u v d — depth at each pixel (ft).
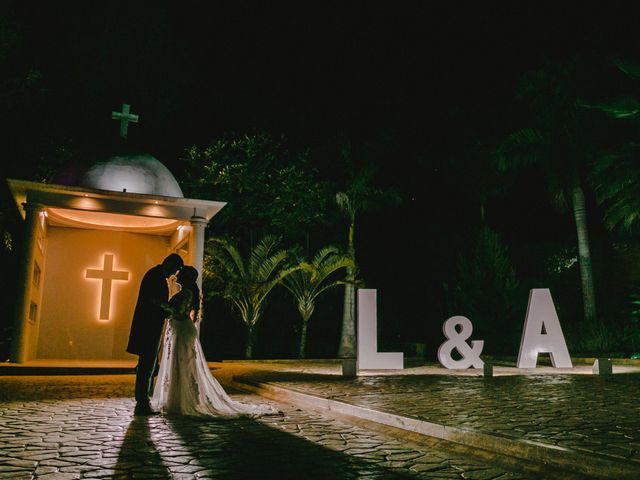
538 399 25.96
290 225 77.61
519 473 14.64
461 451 16.93
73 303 57.93
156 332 23.84
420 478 14.11
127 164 52.90
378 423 21.39
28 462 15.12
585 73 74.79
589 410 22.26
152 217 51.83
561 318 78.18
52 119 66.90
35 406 25.64
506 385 33.14
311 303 74.49
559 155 77.61
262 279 69.41
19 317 46.19
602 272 80.18
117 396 29.84
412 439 18.93
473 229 90.74
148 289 24.13
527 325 48.96
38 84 60.70
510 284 78.02
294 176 76.84
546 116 77.36
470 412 21.59
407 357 74.84
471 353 47.85
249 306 70.18
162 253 62.54
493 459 15.88
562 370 47.29
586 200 84.38
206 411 23.15
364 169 80.79
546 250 84.99
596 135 74.33
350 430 20.62
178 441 18.07
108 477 13.79
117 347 58.70
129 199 50.65
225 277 70.03
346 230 89.20
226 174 72.74
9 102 59.77
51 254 57.98
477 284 78.28
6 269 67.00
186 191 74.69
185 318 24.31
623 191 67.05
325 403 25.48
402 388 31.09
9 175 62.44
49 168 64.69
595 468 13.61
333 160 83.30
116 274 59.67
